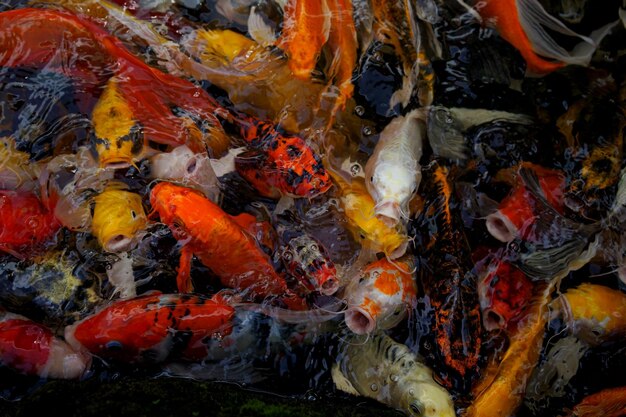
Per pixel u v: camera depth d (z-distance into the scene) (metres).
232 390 1.88
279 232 2.13
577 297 2.08
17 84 2.17
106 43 2.18
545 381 2.02
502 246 2.13
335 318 2.06
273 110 2.24
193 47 2.29
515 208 2.13
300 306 2.05
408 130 2.21
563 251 2.11
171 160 2.12
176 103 2.20
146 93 2.17
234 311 2.01
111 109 2.11
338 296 2.08
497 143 2.23
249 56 2.28
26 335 1.94
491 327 2.07
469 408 1.97
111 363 1.94
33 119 2.14
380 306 2.03
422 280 2.11
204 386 1.86
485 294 2.08
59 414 1.74
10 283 2.04
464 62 2.31
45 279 2.05
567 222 2.13
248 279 2.06
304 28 2.22
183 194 2.04
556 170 2.19
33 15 2.14
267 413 1.81
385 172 2.11
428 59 2.31
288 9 2.25
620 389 2.02
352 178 2.16
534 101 2.28
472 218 2.17
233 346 1.99
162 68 2.24
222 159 2.19
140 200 2.07
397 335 2.06
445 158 2.22
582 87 2.28
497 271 2.10
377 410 1.93
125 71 2.17
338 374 2.00
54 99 2.15
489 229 2.14
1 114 2.15
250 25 2.31
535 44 2.30
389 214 2.05
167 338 1.96
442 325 2.07
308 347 2.02
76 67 2.17
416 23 2.33
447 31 2.33
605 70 2.29
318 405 1.89
